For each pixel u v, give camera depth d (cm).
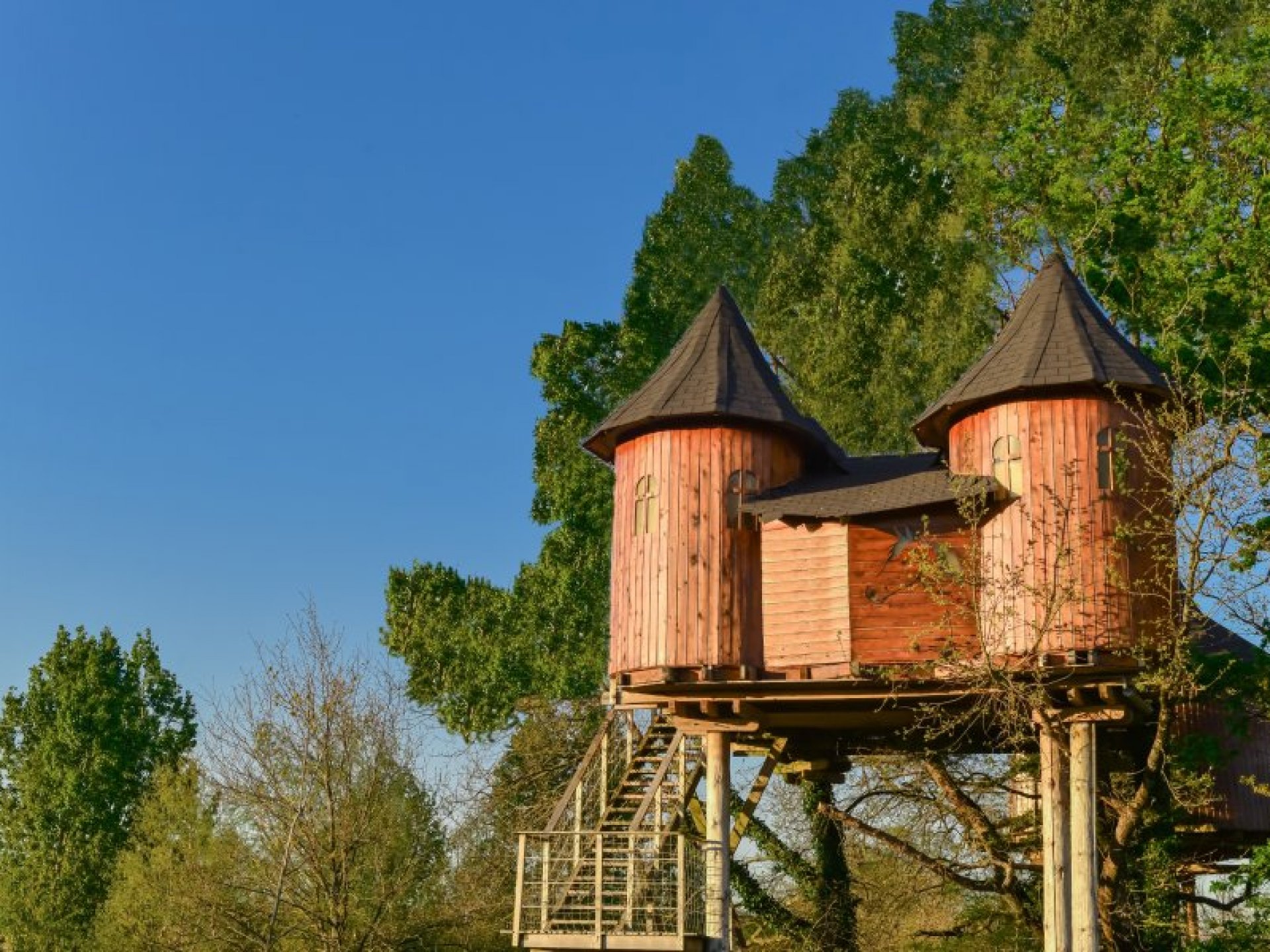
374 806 3656
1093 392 2364
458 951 3781
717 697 2516
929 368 4438
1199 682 2466
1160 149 3011
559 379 4838
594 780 2955
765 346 4922
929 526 2420
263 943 3422
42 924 5159
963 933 3122
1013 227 3253
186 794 4331
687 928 2466
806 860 3394
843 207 4972
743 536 2548
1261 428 2588
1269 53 3022
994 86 4703
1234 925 2542
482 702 4584
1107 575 2283
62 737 5541
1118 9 4594
